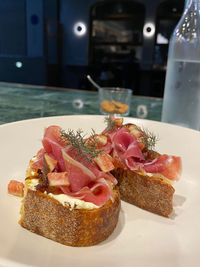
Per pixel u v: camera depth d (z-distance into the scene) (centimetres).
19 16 139
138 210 21
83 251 16
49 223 17
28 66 144
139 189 21
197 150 26
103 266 14
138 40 136
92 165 18
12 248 15
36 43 142
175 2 124
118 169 23
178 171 21
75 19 140
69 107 45
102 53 142
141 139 22
